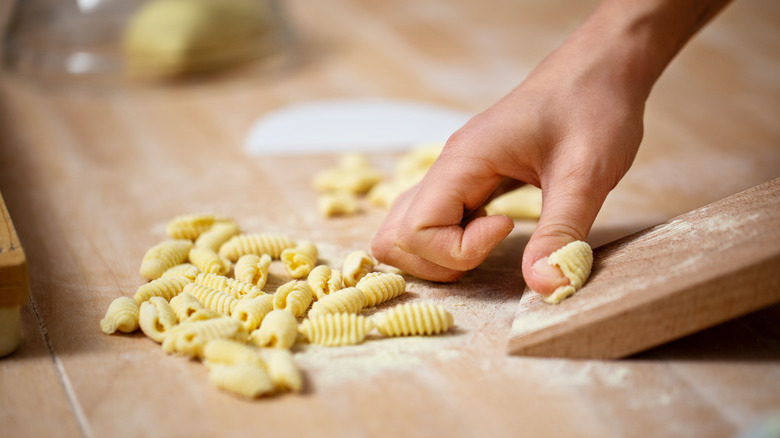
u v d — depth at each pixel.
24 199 0.57
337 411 0.38
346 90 0.77
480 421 0.37
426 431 0.37
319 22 0.99
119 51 0.77
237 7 0.81
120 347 0.42
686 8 0.47
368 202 0.57
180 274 0.46
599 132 0.44
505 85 0.78
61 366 0.40
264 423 0.37
